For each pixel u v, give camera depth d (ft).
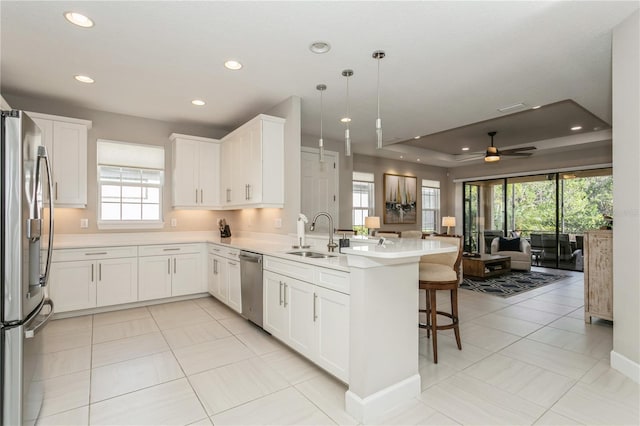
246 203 13.58
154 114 14.79
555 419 6.30
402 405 6.77
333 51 9.23
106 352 9.32
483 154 25.11
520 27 8.03
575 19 7.70
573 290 17.11
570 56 9.49
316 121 15.87
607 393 7.20
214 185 16.21
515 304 14.46
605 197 22.09
